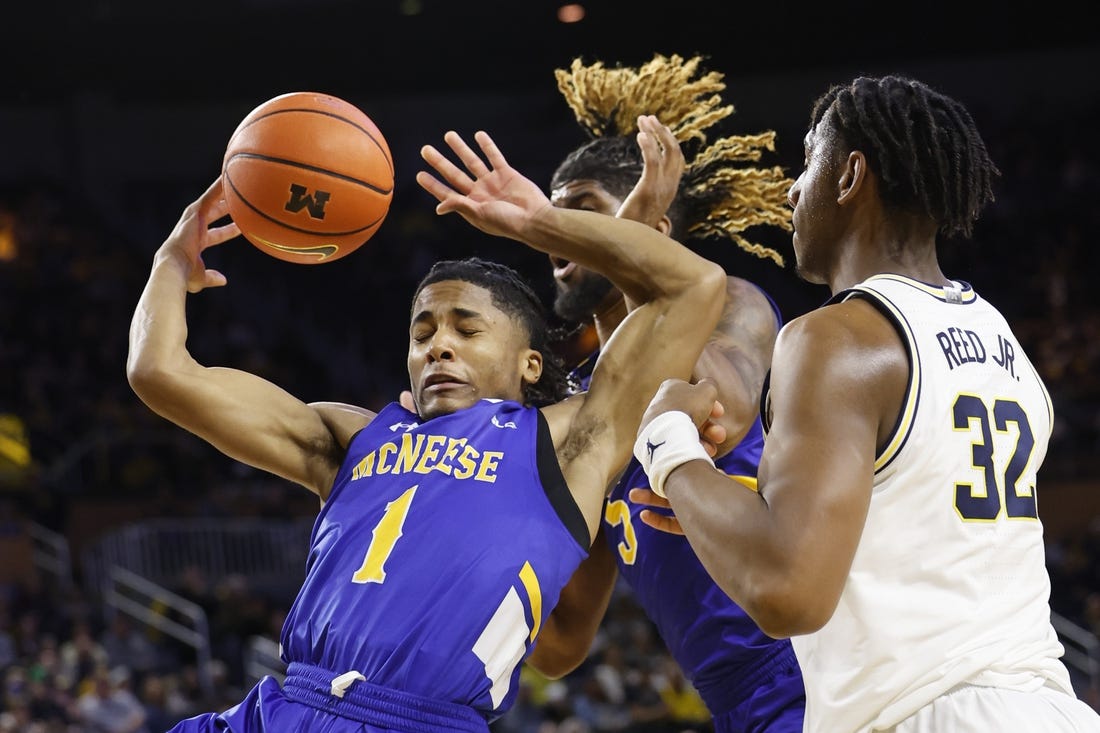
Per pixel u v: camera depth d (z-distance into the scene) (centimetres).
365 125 312
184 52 2280
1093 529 1583
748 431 346
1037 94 2275
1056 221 2150
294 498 1712
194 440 1834
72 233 2234
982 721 233
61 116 2331
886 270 263
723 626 343
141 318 319
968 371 249
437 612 274
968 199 265
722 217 400
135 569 1532
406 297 2275
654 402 268
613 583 387
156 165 2370
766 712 338
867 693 239
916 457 240
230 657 1334
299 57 2303
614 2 2194
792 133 2252
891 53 2256
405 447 299
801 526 219
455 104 2364
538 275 2161
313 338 2220
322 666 280
